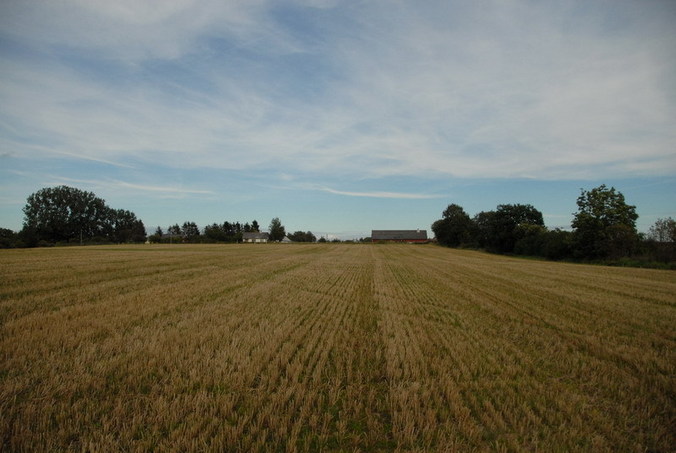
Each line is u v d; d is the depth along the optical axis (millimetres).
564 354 6953
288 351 6652
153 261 26469
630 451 3793
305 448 3734
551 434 4102
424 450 3734
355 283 17703
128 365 5703
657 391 5223
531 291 15609
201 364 5828
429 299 13273
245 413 4262
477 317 10305
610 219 41469
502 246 66062
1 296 11281
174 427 3992
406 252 58344
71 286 13703
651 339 8227
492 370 6023
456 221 94750
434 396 4836
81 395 4691
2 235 77812
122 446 3621
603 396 5160
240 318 9266
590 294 14984
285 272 21609
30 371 5336
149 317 9047
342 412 4535
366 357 6645
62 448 3574
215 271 20688
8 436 3691
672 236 34844
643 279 21672
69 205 99500
